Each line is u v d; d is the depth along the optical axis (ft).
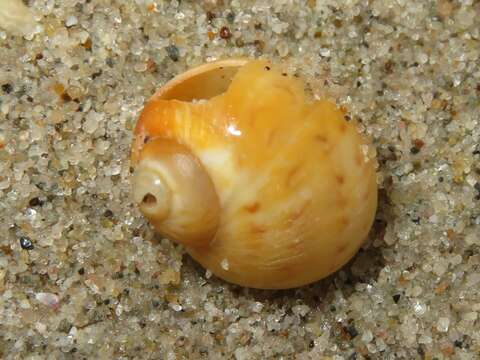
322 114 0.20
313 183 0.20
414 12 0.22
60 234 0.21
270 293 0.22
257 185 0.20
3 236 0.21
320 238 0.20
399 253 0.22
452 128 0.22
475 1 0.22
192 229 0.20
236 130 0.20
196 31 0.22
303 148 0.20
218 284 0.22
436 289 0.22
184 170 0.19
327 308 0.22
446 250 0.22
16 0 0.22
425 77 0.22
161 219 0.20
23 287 0.21
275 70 0.20
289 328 0.22
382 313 0.22
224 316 0.22
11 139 0.21
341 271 0.22
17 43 0.22
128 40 0.22
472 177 0.22
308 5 0.22
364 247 0.22
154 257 0.21
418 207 0.22
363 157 0.20
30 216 0.21
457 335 0.22
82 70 0.22
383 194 0.22
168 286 0.22
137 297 0.21
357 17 0.22
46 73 0.22
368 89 0.22
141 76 0.22
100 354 0.21
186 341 0.22
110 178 0.22
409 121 0.22
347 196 0.20
